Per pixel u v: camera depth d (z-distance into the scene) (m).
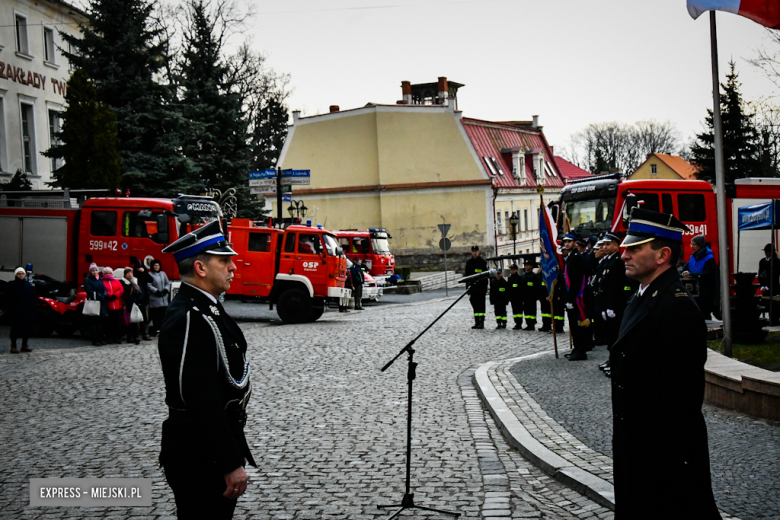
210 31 39.94
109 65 29.94
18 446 8.41
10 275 21.69
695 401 3.83
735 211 23.41
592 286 12.37
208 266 4.22
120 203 23.16
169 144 30.58
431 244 55.00
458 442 8.28
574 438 7.89
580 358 13.38
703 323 3.87
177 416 4.05
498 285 20.56
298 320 23.52
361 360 14.95
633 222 4.14
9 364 14.92
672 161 90.00
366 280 32.88
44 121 34.38
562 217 24.80
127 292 18.39
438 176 55.12
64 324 19.77
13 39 32.00
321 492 6.59
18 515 6.12
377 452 7.89
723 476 6.20
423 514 5.95
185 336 4.02
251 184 27.89
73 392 11.84
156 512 6.17
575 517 5.79
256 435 8.77
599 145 95.56
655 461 3.90
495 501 6.23
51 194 23.80
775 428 7.68
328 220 56.69
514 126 66.38
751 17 10.48
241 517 5.97
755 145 47.34
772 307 14.30
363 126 55.69
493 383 11.45
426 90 68.00
